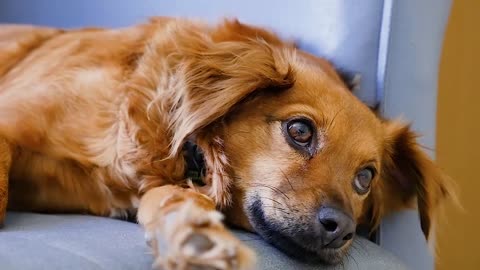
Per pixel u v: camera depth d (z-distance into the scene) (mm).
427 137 647
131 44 602
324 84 565
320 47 635
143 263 433
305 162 537
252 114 551
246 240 523
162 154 556
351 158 554
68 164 560
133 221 574
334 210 510
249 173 544
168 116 558
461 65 884
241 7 680
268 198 531
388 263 568
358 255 556
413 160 637
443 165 881
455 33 879
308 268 517
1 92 615
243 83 543
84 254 428
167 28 597
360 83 623
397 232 651
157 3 740
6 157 527
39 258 413
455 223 877
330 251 517
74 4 823
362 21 620
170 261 403
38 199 574
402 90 626
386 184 645
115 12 781
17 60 667
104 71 581
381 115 621
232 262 397
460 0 877
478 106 883
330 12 628
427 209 643
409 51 622
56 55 617
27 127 546
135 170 557
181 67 557
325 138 546
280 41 619
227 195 547
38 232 467
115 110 566
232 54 557
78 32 674
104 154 560
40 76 591
